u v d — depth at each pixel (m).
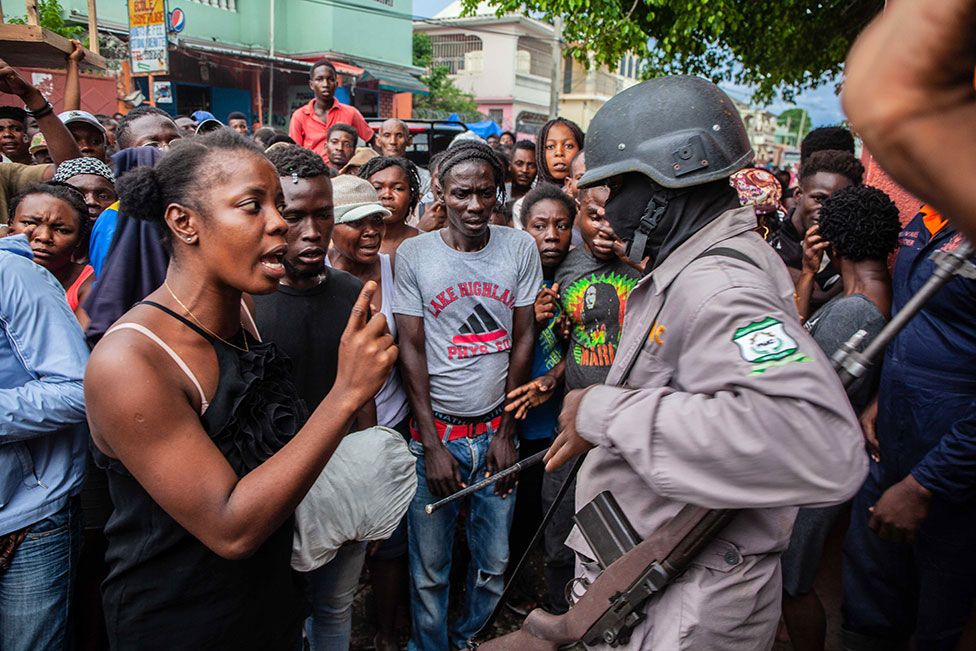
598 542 1.56
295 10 20.61
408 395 2.60
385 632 2.70
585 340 2.65
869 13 7.61
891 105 0.51
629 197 1.55
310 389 2.16
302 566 1.86
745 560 1.45
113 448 1.30
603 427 1.41
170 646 1.44
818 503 1.21
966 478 1.92
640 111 1.48
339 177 2.65
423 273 2.55
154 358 1.30
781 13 7.91
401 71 23.59
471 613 2.74
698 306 1.33
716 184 1.51
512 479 2.66
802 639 2.40
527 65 32.62
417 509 2.59
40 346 1.91
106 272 2.10
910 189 0.53
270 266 1.39
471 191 2.48
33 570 1.97
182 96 17.86
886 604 2.43
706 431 1.24
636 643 1.48
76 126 3.92
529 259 2.68
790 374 1.19
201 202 1.34
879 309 2.28
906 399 2.21
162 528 1.39
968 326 2.05
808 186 3.25
